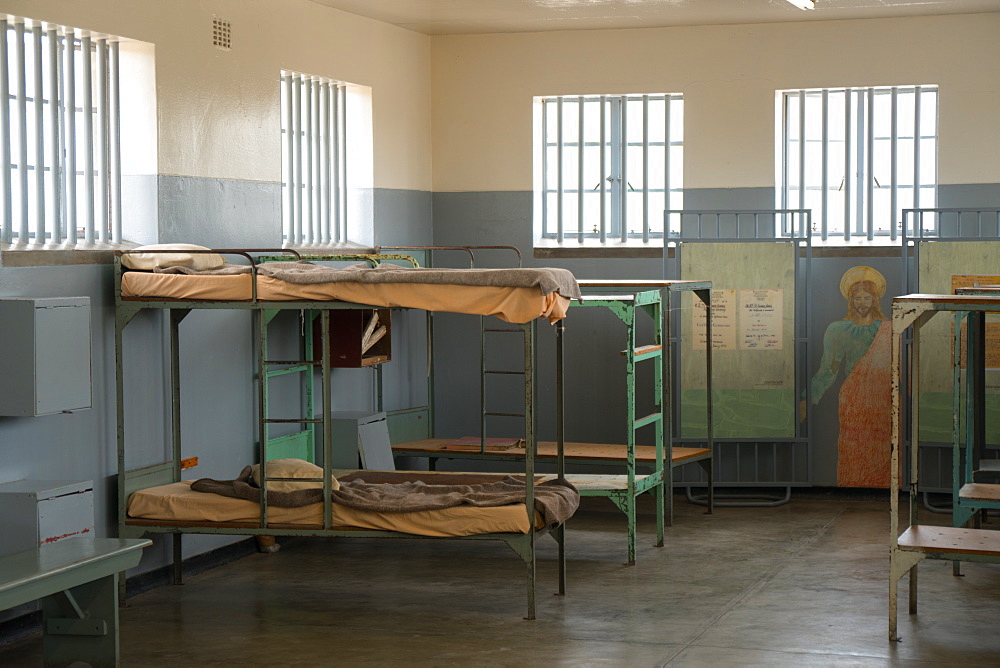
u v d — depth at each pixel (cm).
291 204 816
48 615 507
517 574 691
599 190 968
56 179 617
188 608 623
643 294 725
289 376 785
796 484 916
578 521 851
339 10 838
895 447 552
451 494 602
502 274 561
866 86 900
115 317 628
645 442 957
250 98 740
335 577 689
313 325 800
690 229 940
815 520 845
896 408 549
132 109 655
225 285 604
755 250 904
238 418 734
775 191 923
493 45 955
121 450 624
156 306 614
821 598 632
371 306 588
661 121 959
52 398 547
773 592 645
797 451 925
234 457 731
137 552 509
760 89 916
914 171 919
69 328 558
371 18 877
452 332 978
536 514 603
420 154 955
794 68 910
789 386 906
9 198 592
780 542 774
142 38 643
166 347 673
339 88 870
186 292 610
